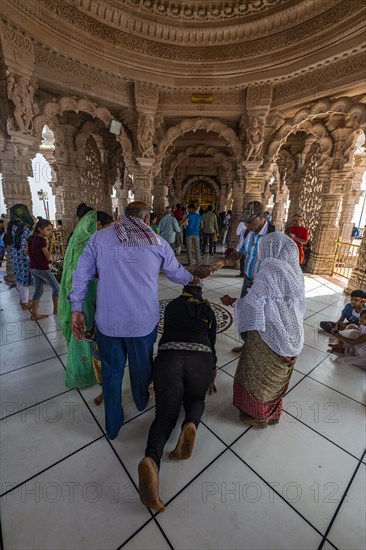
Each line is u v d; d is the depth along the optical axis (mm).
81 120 6656
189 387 1577
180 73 5309
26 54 4004
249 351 1754
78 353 2105
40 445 1684
